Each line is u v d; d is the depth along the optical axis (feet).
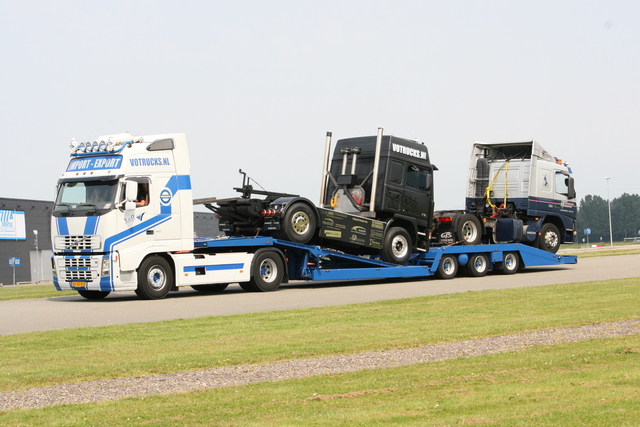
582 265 117.80
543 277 94.02
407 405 28.43
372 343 42.70
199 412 28.17
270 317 55.21
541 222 107.14
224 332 47.75
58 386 32.99
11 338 46.14
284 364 37.29
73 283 72.28
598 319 50.62
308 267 84.74
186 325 51.19
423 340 43.52
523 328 47.47
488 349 40.45
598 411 26.76
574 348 39.45
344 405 28.76
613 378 31.96
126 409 28.76
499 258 101.35
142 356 39.63
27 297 85.15
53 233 73.61
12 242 206.80
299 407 28.63
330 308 61.16
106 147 72.38
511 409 27.45
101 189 71.67
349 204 90.94
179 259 74.64
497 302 62.95
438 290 78.48
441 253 94.84
